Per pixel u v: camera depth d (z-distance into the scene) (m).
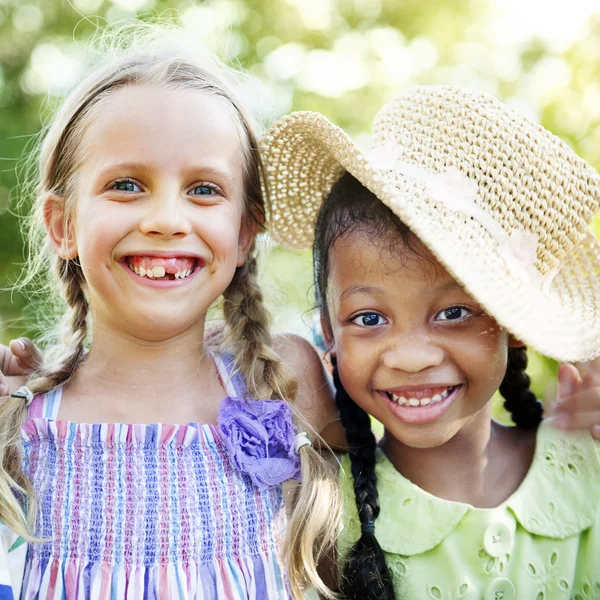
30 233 2.12
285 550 1.62
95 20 5.50
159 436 1.60
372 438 1.84
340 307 1.67
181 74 1.69
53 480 1.56
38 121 5.30
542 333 1.58
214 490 1.61
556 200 1.64
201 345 1.76
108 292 1.59
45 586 1.50
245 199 1.77
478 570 1.70
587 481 1.83
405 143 1.71
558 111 4.46
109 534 1.54
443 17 6.10
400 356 1.58
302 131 1.80
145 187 1.57
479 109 1.66
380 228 1.60
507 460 1.84
